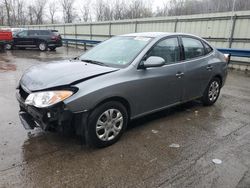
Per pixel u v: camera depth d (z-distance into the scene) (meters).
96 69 3.38
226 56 5.66
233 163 3.02
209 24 11.93
